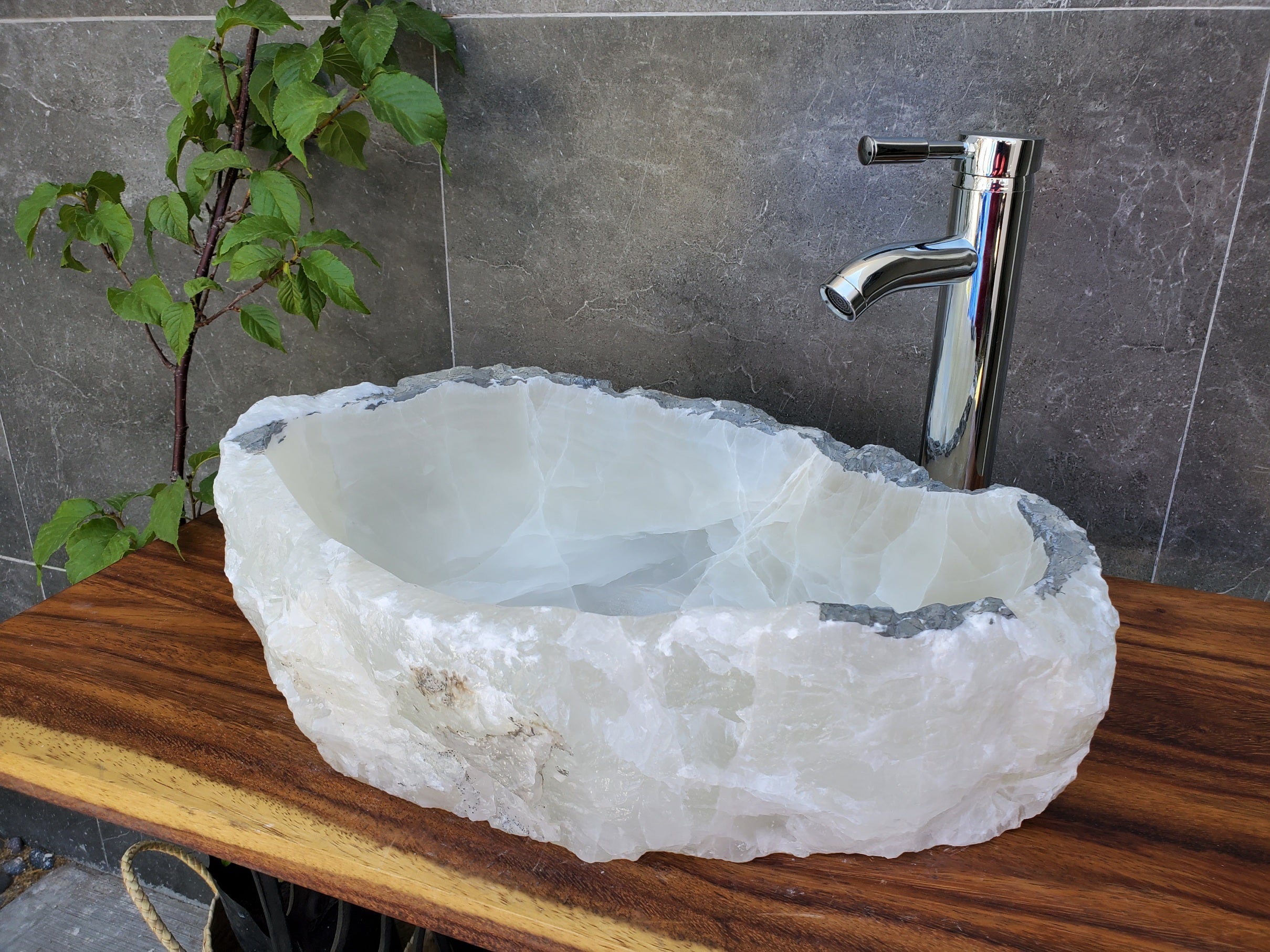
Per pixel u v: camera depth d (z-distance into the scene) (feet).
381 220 3.38
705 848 1.89
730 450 2.65
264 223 2.87
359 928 2.92
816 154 2.85
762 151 2.89
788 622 1.68
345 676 1.90
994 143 2.21
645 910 1.81
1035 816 2.01
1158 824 1.99
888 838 1.86
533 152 3.11
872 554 2.42
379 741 1.97
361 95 2.84
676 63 2.88
